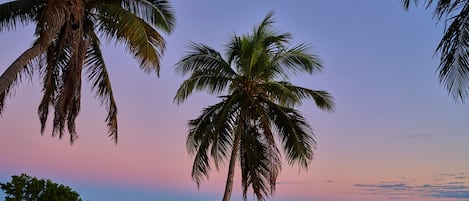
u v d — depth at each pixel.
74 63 13.27
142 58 13.84
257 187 18.11
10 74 12.23
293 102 19.64
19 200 21.45
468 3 9.55
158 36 14.28
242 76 19.72
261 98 19.64
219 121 18.59
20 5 14.02
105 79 15.82
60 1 11.95
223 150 18.64
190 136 19.80
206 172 18.97
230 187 18.86
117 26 14.09
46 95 14.03
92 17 14.39
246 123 19.05
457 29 9.65
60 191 22.58
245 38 19.72
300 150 18.67
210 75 19.73
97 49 15.58
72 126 14.71
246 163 18.55
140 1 15.16
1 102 13.79
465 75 9.59
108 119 15.95
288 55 19.69
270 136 18.08
